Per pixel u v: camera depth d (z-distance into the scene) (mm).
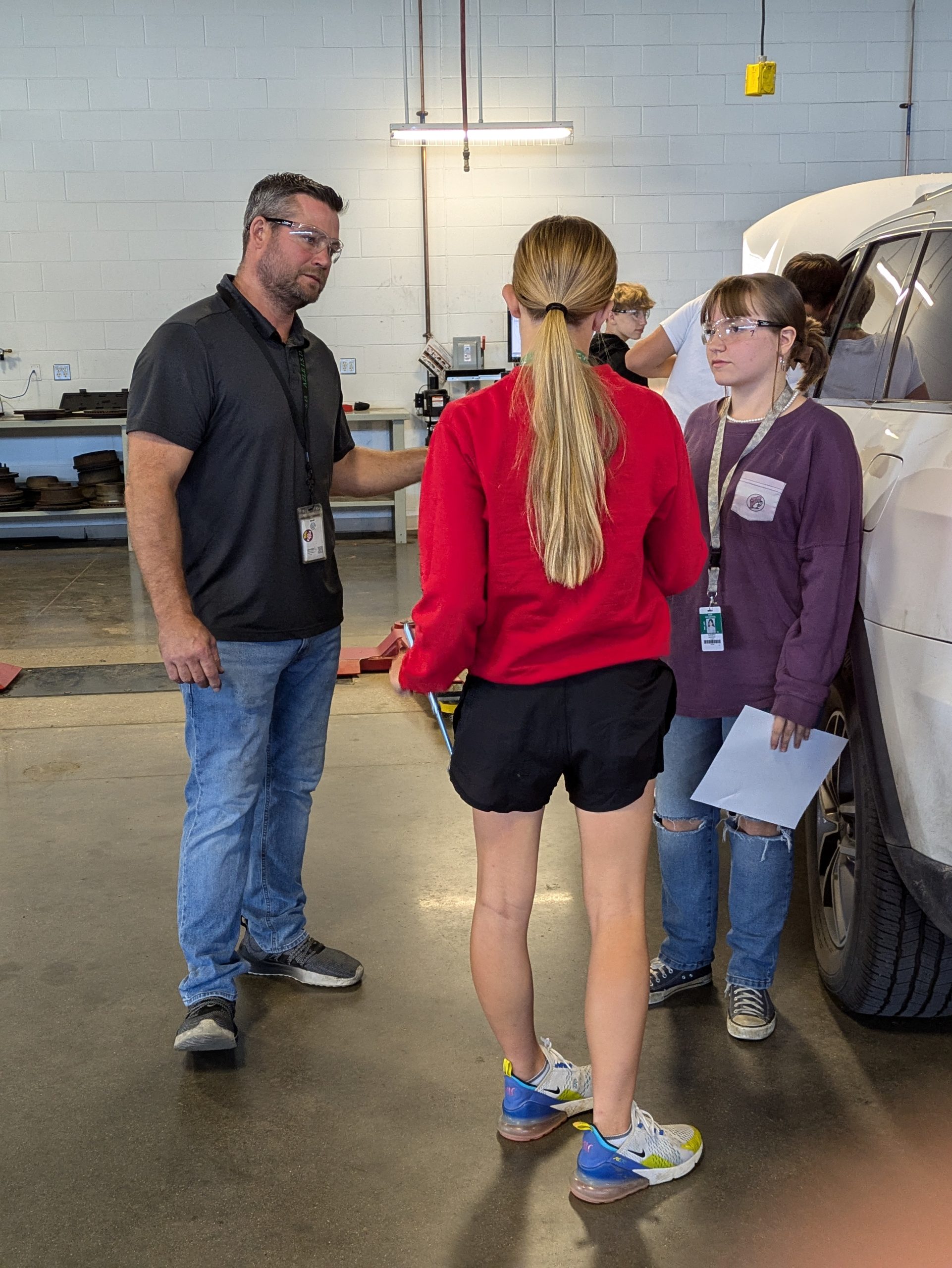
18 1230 1760
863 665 2025
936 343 2113
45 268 8453
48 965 2586
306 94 8367
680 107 8508
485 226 8641
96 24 8172
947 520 1818
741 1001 2244
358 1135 1979
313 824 3369
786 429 2051
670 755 2250
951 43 8453
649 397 1660
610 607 1647
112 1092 2117
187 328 2107
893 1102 2031
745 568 2109
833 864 2379
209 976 2262
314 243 2141
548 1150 1935
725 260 8742
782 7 8375
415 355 8836
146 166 8367
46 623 6051
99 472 8430
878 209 4906
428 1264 1672
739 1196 1801
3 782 3754
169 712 4488
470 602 1605
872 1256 1669
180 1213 1791
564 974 2504
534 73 8422
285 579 2238
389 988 2469
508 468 1593
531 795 1716
